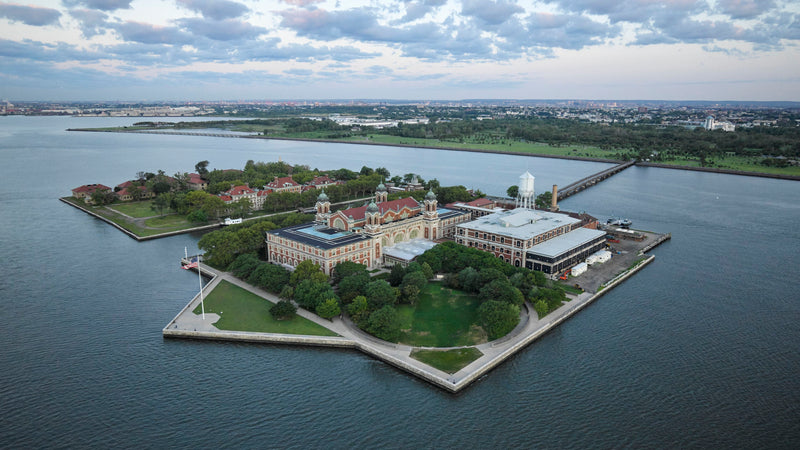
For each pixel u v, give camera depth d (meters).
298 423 112.38
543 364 138.25
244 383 127.44
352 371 134.25
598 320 165.12
